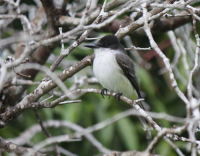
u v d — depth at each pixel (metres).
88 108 11.98
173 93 13.07
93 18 8.59
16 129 11.54
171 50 13.01
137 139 11.48
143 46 13.09
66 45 13.45
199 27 12.40
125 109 12.30
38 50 9.65
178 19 8.91
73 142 12.16
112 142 12.27
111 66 8.69
